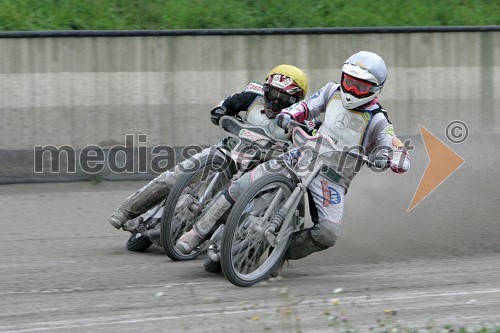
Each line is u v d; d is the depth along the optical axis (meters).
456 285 12.77
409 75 23.91
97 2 24.45
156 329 10.42
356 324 10.73
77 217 17.22
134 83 21.69
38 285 12.46
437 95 24.17
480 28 24.34
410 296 12.12
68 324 10.62
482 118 24.58
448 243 15.55
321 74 23.22
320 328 10.55
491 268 13.87
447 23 26.62
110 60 21.45
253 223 12.70
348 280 13.05
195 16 24.55
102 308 11.33
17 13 23.41
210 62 22.28
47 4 24.16
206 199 13.98
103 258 14.23
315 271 13.66
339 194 12.94
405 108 23.94
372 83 12.43
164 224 13.65
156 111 21.91
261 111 13.41
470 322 10.86
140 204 14.34
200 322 10.72
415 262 14.29
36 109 20.97
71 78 21.19
